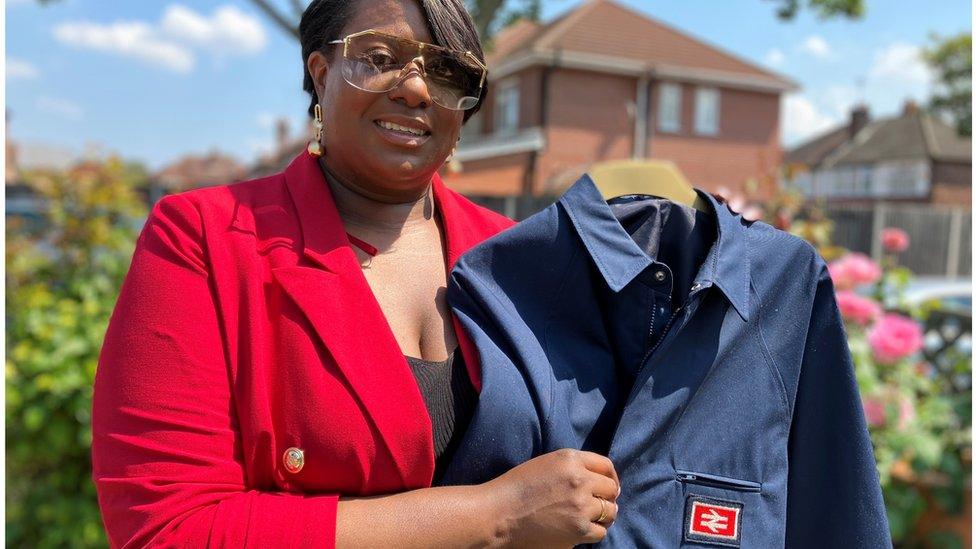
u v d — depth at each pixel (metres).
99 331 3.52
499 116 22.97
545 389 1.30
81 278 4.12
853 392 1.45
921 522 3.60
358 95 1.34
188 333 1.18
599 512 1.16
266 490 1.20
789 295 1.44
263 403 1.18
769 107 23.75
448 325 1.38
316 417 1.18
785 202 4.77
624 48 22.22
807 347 1.46
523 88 21.80
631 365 1.43
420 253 1.46
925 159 34.81
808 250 1.46
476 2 6.03
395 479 1.21
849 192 39.56
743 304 1.37
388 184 1.40
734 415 1.38
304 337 1.22
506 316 1.35
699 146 22.88
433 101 1.37
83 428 3.42
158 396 1.15
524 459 1.27
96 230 4.74
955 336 4.38
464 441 1.25
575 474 1.16
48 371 3.39
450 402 1.30
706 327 1.39
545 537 1.14
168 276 1.21
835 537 1.44
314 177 1.40
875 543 1.42
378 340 1.26
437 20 1.35
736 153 23.36
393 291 1.38
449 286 1.38
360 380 1.21
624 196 1.56
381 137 1.36
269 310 1.25
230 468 1.16
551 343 1.40
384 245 1.43
